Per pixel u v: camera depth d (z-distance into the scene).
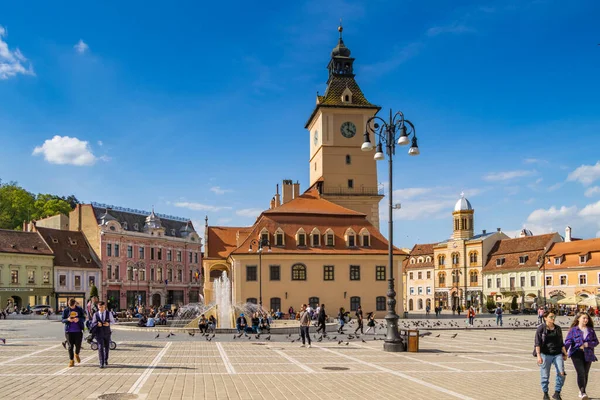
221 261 86.88
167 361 25.34
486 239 124.56
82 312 23.47
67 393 16.98
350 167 92.12
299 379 20.42
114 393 17.06
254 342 36.84
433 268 137.12
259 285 73.88
